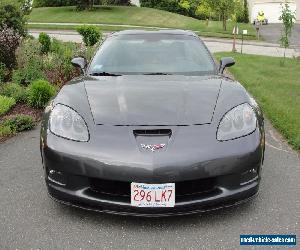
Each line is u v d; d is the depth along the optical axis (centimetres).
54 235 321
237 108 351
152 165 304
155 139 317
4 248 303
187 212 317
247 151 323
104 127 328
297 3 6009
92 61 464
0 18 1486
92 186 325
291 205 370
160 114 336
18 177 435
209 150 314
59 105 357
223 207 326
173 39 491
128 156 308
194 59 457
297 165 474
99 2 6034
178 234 321
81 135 327
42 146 343
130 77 413
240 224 335
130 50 468
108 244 309
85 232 325
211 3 4238
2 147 539
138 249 302
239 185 327
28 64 1014
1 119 665
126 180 308
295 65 1544
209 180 322
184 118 334
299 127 607
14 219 345
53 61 1119
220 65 473
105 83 394
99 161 311
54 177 336
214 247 304
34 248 303
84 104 353
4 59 1018
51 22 4709
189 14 6353
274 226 332
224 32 3956
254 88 948
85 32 1931
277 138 580
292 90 940
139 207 312
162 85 383
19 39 1127
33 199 382
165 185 306
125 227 331
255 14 6059
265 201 377
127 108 344
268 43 3131
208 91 372
